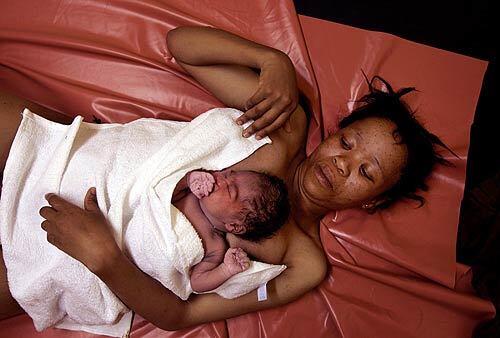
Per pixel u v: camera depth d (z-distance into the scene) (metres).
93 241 0.98
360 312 1.26
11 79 1.31
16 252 1.05
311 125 1.33
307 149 1.32
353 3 1.57
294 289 1.19
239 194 1.04
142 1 1.33
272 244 1.15
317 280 1.21
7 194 1.05
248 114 1.13
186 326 1.15
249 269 1.09
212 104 1.33
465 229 1.48
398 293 1.28
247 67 1.22
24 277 1.05
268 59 1.15
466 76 1.37
